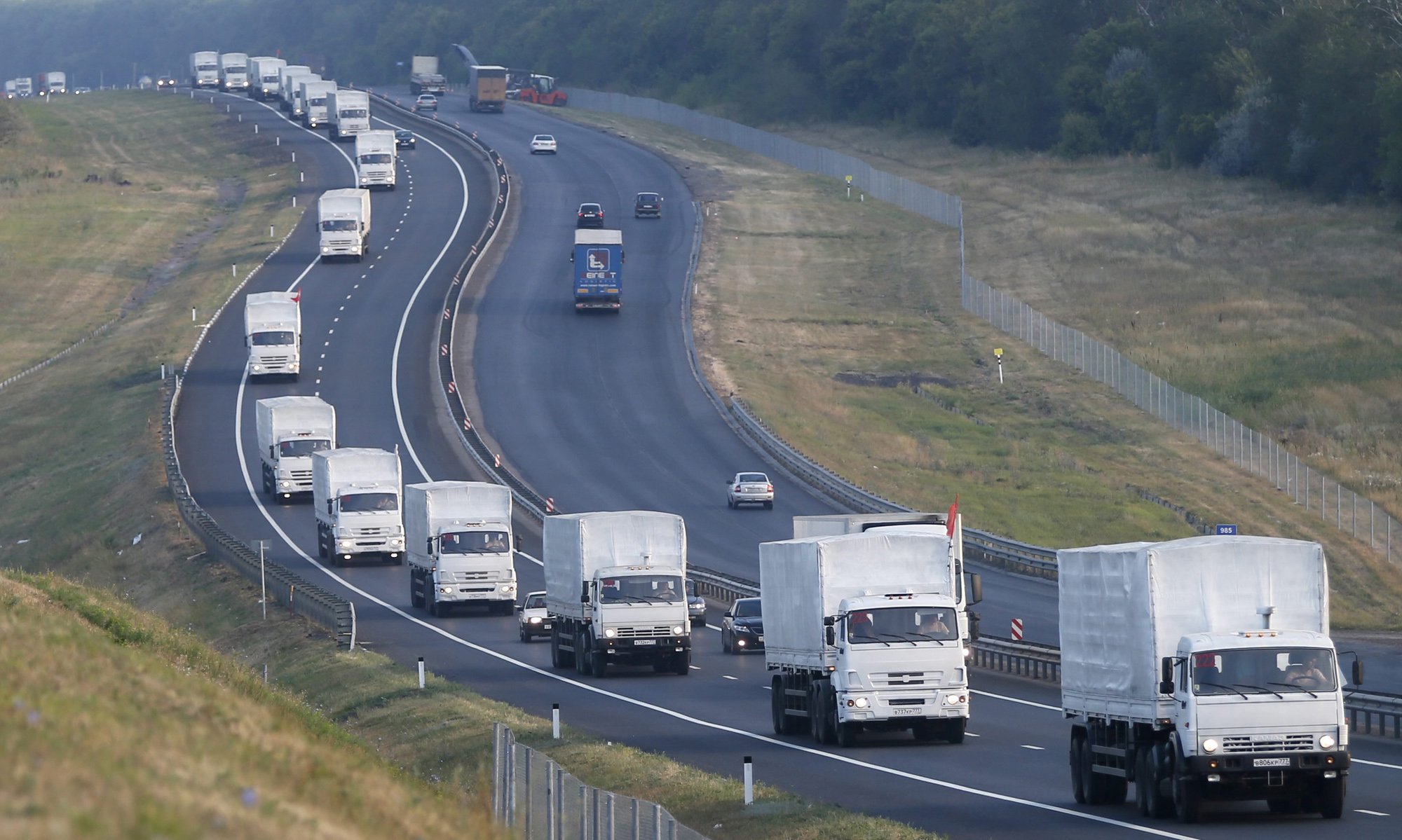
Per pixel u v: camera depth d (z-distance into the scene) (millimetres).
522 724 145250
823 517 188125
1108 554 109688
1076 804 111938
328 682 186750
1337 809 102438
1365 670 189125
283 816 48906
